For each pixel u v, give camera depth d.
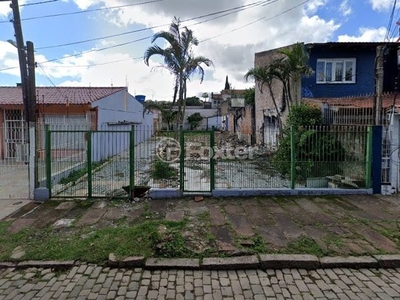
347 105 10.05
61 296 3.74
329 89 14.44
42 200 7.79
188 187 8.53
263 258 4.52
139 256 4.58
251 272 4.36
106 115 15.66
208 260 4.51
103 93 16.61
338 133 8.91
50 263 4.51
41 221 6.25
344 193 8.09
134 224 6.09
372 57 14.35
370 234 5.48
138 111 25.25
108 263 4.52
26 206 7.29
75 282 4.07
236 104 25.16
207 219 6.28
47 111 13.47
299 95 14.32
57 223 6.14
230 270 4.41
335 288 3.93
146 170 11.30
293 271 4.39
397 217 6.36
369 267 4.48
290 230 5.66
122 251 4.73
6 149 13.15
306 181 8.48
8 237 5.44
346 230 5.66
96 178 10.11
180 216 6.50
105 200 7.75
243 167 10.35
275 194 8.05
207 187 8.49
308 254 4.68
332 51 14.33
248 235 5.43
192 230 5.66
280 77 13.13
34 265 4.49
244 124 24.80
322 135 8.99
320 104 11.22
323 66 14.41
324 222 6.08
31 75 7.88
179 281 4.10
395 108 8.35
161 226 5.54
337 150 8.80
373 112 8.56
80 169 10.66
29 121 7.89
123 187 8.13
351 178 8.38
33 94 7.95
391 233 5.52
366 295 3.77
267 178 9.27
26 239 5.37
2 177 10.59
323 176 8.53
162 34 11.41
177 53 11.57
